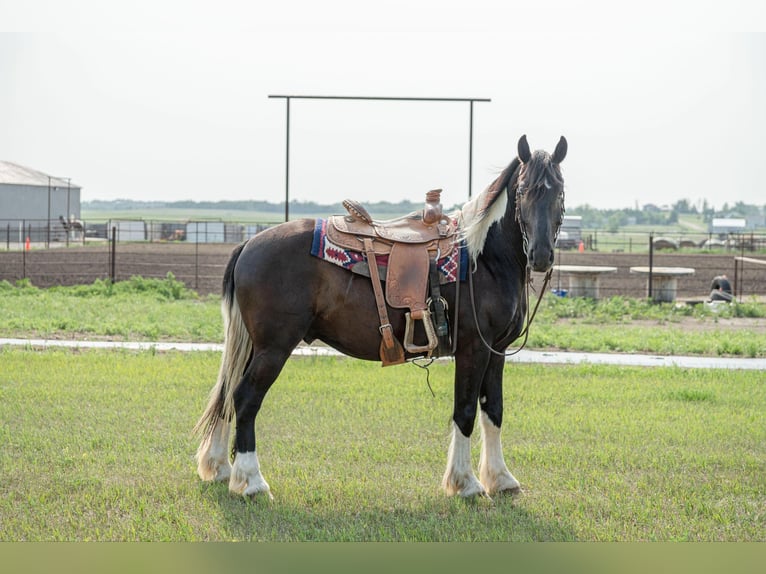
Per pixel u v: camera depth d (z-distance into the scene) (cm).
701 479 650
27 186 5812
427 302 593
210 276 2641
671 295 2069
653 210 19950
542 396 945
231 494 595
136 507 568
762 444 755
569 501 595
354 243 599
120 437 737
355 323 601
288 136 1602
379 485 625
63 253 3509
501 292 605
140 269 2794
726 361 1249
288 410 857
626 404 916
